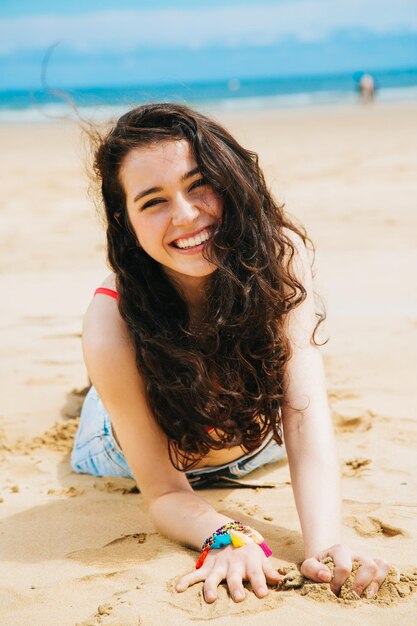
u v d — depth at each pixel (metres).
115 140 2.50
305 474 2.54
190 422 2.66
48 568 2.63
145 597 2.36
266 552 2.52
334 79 90.62
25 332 5.58
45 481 3.38
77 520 2.98
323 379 2.72
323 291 6.09
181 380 2.60
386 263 6.86
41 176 14.42
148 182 2.43
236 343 2.58
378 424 3.67
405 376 4.25
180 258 2.49
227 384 2.64
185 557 2.59
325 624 2.16
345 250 7.45
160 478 2.75
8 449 3.71
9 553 2.76
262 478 3.28
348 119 26.36
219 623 2.20
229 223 2.50
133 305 2.61
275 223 2.66
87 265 7.59
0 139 23.48
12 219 10.42
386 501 2.94
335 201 10.19
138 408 2.67
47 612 2.35
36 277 7.22
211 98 52.59
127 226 2.58
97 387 2.68
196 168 2.44
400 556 2.53
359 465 3.27
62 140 21.69
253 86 76.06
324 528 2.41
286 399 2.67
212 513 2.64
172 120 2.49
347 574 2.28
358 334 5.02
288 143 18.55
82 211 10.72
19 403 4.29
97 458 3.35
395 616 2.18
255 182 2.61
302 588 2.31
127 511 3.04
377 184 11.38
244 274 2.53
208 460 3.08
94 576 2.53
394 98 42.28
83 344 2.68
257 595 2.31
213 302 2.55
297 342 2.71
